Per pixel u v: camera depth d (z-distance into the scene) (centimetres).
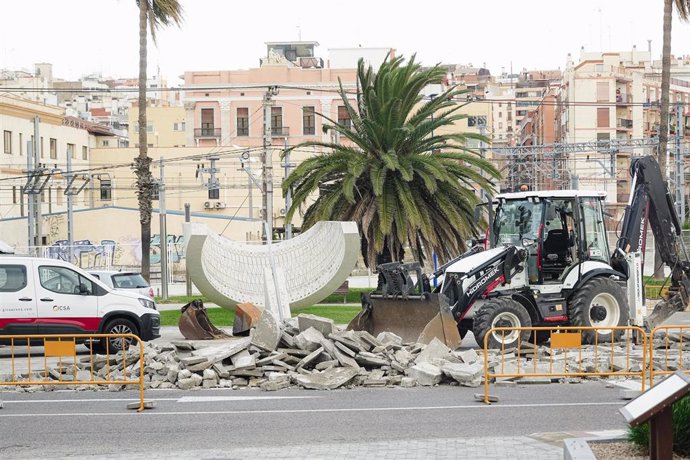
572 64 11381
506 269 2094
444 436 1143
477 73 16488
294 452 1040
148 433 1187
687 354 1897
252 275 2842
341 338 1678
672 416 826
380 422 1241
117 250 6612
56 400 1479
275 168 7625
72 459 1031
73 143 7725
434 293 1988
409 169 3431
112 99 13212
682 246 2302
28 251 5103
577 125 9819
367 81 3641
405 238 3466
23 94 9238
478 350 2003
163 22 3991
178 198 7688
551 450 1024
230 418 1285
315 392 1525
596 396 1448
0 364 2022
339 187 3572
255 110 8625
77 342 2183
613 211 8906
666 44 4209
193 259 2641
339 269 2816
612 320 2144
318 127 8544
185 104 8719
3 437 1175
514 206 2203
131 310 2203
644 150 9612
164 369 1652
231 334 2647
